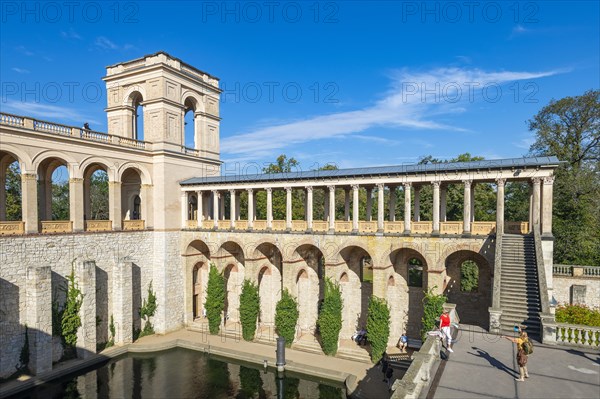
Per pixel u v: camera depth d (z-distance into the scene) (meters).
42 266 31.58
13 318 30.34
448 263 35.03
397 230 34.25
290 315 38.09
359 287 40.31
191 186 44.69
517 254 26.94
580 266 34.56
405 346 36.12
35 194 32.59
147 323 42.44
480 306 33.84
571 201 41.72
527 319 21.66
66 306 33.94
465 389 14.61
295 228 39.19
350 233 36.00
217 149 50.69
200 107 48.25
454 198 53.25
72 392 29.67
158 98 42.78
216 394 29.91
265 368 34.44
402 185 35.44
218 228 43.22
